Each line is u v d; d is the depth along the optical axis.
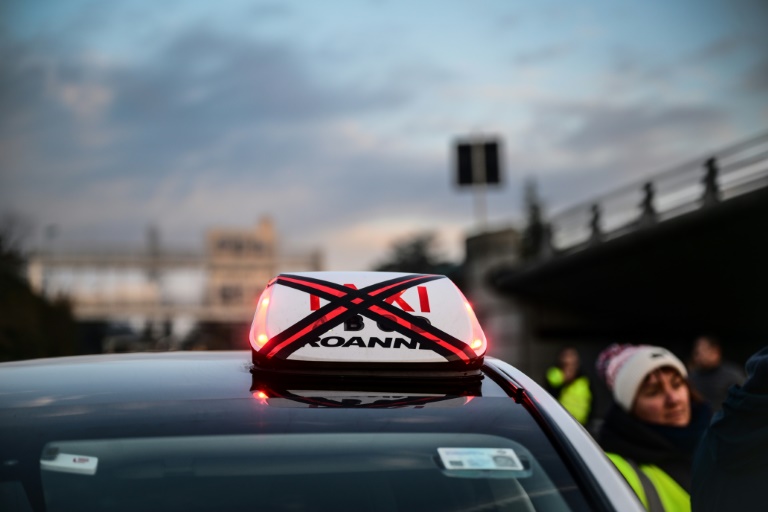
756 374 2.58
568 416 2.12
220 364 2.40
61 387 2.23
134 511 1.84
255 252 81.56
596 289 32.50
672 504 3.50
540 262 33.56
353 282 2.33
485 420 2.09
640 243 27.64
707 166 26.02
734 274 26.56
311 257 83.62
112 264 75.81
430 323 2.24
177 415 2.06
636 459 3.57
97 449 1.96
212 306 78.94
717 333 30.23
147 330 76.62
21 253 38.94
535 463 1.97
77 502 1.85
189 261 78.75
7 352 30.38
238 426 2.02
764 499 2.58
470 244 38.94
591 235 32.56
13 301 32.47
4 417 2.07
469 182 41.19
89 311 75.19
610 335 34.53
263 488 1.91
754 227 23.86
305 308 2.25
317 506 1.89
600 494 1.89
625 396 3.63
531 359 35.53
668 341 32.72
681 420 3.65
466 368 2.24
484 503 1.91
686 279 28.33
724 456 2.64
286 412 2.07
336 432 2.02
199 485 1.90
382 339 2.19
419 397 2.17
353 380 2.19
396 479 1.94
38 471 1.91
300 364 2.18
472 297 38.88
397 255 105.38
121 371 2.35
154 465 1.93
